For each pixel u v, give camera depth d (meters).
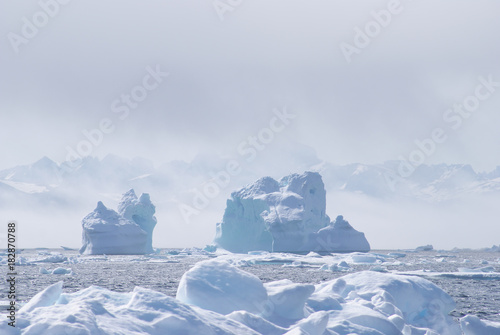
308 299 44.56
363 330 39.56
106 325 28.45
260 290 40.78
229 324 33.84
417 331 46.47
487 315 78.25
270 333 35.62
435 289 57.75
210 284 39.97
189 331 30.80
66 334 25.98
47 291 35.28
